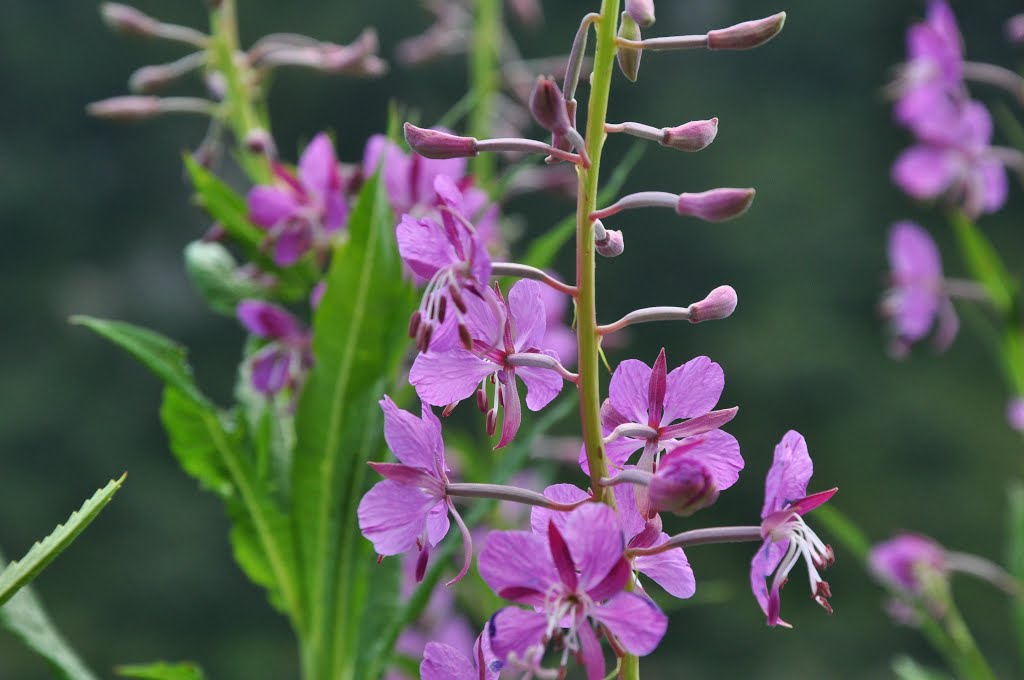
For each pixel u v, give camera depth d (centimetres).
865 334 455
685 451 63
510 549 62
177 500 446
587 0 423
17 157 470
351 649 77
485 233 84
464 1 122
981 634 423
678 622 430
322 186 83
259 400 80
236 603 439
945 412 447
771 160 466
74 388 458
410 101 413
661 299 455
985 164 111
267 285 83
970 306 113
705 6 473
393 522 64
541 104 63
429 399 64
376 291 75
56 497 445
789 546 63
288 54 89
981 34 452
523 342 64
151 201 476
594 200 63
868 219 463
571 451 106
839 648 421
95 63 471
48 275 468
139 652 428
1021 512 102
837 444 449
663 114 468
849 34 471
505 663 63
